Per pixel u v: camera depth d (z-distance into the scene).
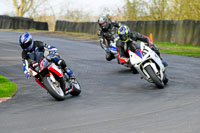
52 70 23.28
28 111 21.09
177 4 91.06
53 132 15.80
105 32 39.31
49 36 99.62
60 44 74.12
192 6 87.25
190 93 23.94
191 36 73.69
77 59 48.91
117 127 16.02
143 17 102.44
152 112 18.70
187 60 46.34
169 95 23.64
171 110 18.88
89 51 60.47
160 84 25.61
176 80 30.09
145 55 25.73
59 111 20.59
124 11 106.75
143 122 16.62
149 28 86.06
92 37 97.94
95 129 15.88
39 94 27.17
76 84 26.14
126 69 39.00
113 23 39.16
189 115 17.39
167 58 49.12
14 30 129.75
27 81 33.19
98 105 21.80
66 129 16.20
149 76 26.19
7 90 28.38
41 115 19.73
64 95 24.28
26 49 22.92
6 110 21.67
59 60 24.05
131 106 20.78
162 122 16.39
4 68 40.94
